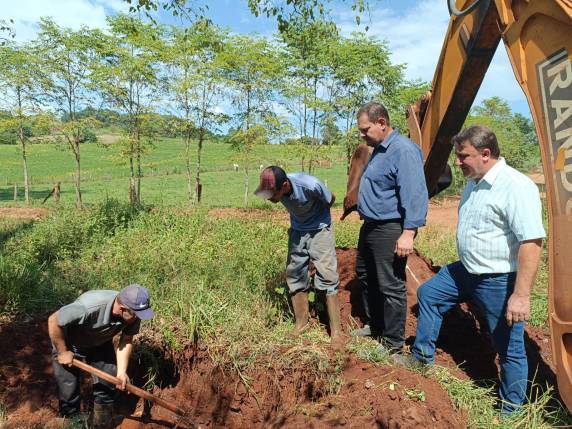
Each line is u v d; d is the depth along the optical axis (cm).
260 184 392
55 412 421
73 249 713
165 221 833
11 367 448
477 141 334
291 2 588
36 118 1573
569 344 307
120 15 1495
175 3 593
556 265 308
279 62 1619
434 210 1596
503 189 331
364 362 401
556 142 300
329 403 374
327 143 1741
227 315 470
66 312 349
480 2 356
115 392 416
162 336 459
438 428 338
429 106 465
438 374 391
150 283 551
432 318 388
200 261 614
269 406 409
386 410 347
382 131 384
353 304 504
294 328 459
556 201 305
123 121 1593
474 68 387
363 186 402
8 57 1505
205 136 1691
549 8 292
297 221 428
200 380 440
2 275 536
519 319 325
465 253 358
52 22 1501
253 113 1672
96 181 3241
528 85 320
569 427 351
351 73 1630
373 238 402
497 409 370
